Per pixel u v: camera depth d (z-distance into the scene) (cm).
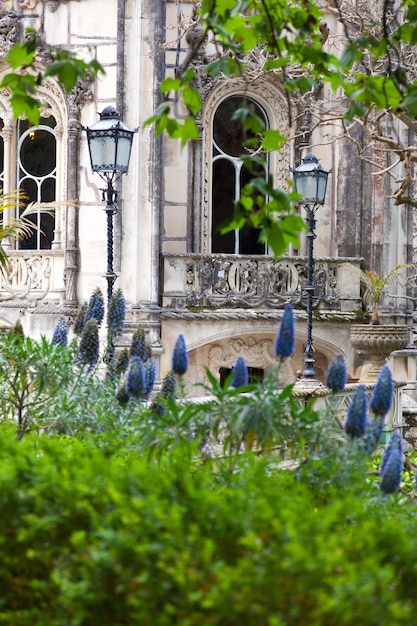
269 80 2305
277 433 788
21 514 568
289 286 2255
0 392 1064
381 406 796
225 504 543
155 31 2183
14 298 2281
